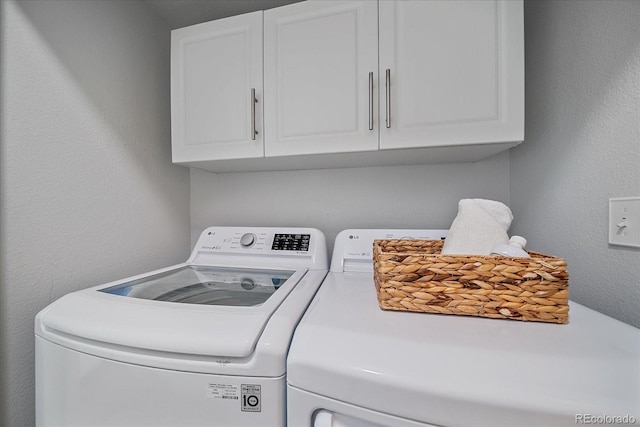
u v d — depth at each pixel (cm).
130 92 108
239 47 104
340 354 45
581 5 73
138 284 86
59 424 59
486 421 36
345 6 93
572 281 76
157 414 51
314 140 98
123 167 105
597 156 67
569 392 35
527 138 100
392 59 90
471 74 84
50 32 80
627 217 59
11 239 71
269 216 139
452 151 96
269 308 60
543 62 89
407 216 125
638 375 37
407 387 39
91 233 92
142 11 114
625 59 60
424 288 59
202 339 50
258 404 48
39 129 77
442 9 85
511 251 61
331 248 132
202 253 118
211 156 109
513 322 54
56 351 59
